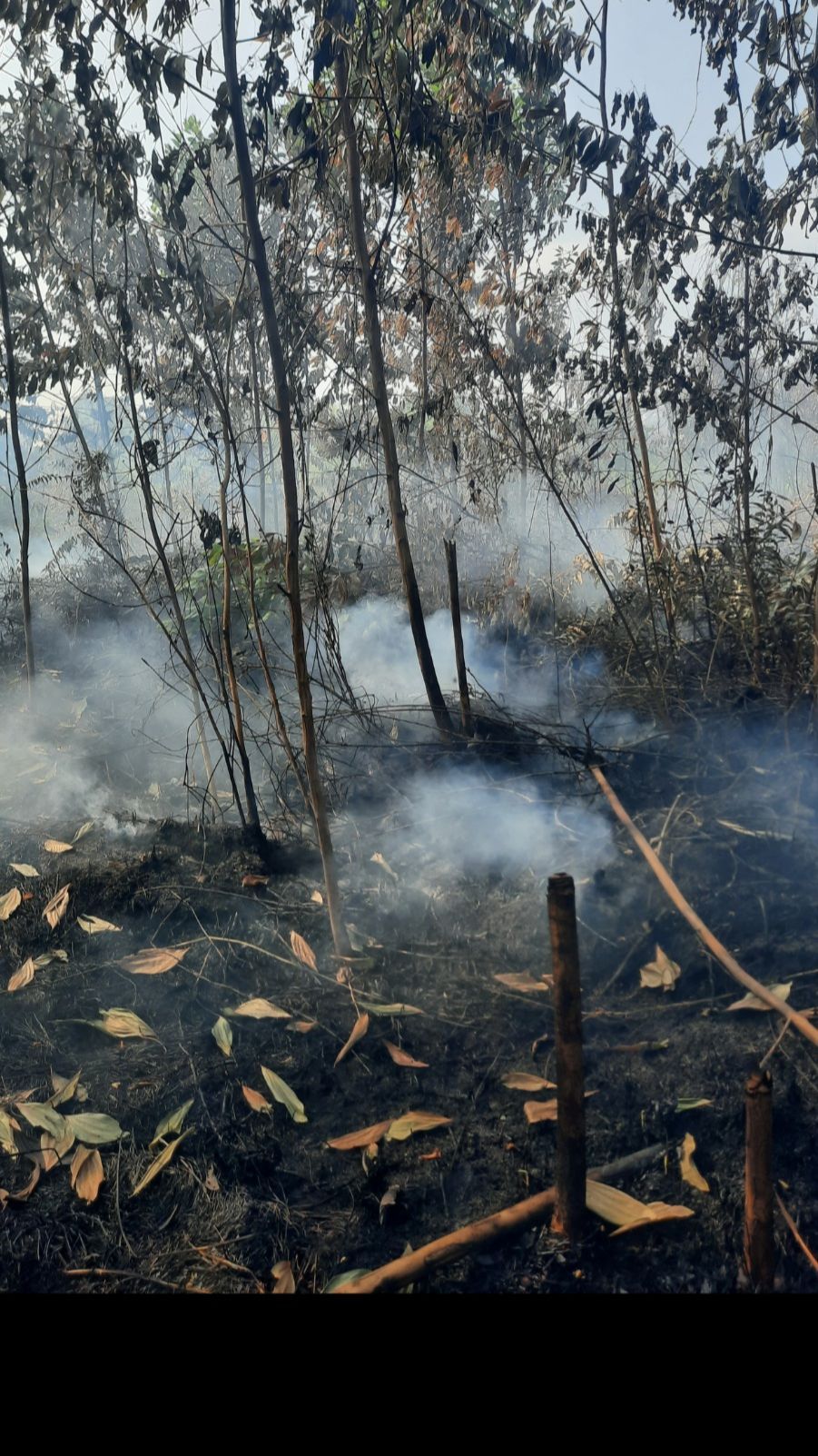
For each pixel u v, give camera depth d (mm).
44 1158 2359
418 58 3777
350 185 3771
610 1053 2525
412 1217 2148
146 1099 2520
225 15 2760
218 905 3301
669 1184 2156
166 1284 2039
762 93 4109
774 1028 2508
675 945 2840
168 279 3674
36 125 4555
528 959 2916
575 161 3982
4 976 3082
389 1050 2602
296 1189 2248
